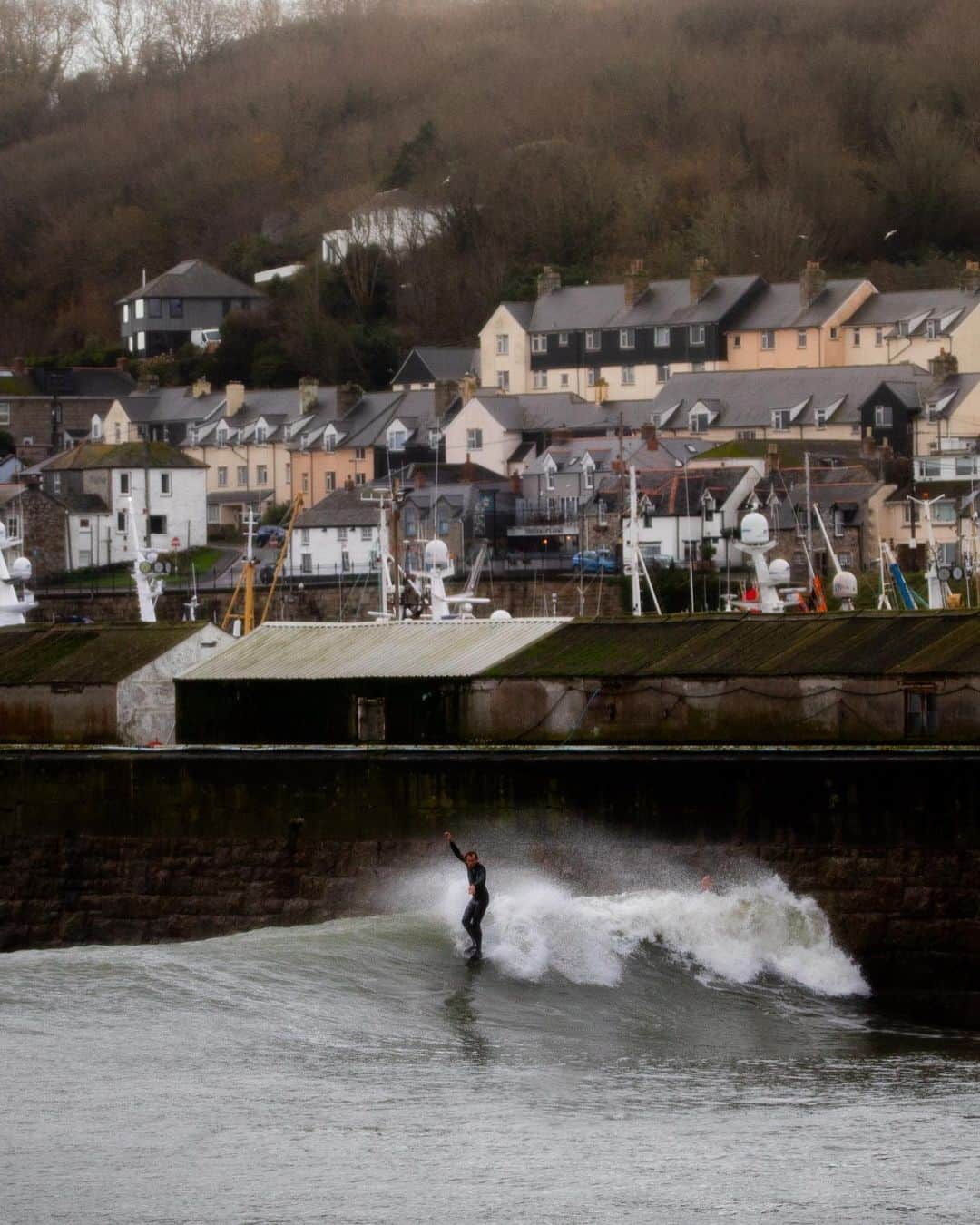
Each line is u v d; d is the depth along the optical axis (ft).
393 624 284.61
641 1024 200.85
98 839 262.26
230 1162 150.00
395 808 248.11
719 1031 200.85
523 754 242.99
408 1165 150.30
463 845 244.42
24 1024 183.42
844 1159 153.99
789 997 217.36
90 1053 176.35
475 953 213.46
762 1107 169.78
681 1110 167.84
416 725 263.08
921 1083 180.75
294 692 269.85
